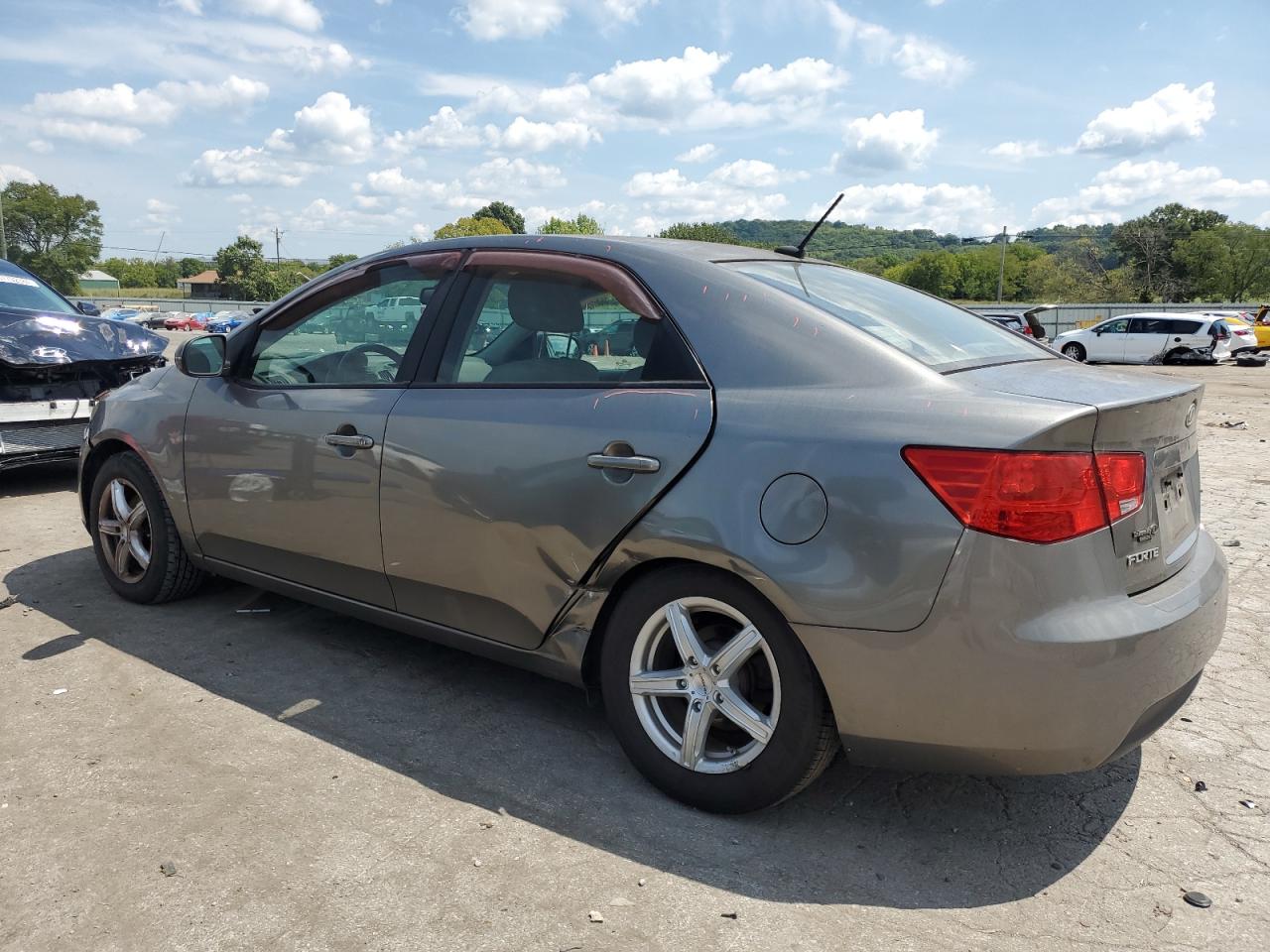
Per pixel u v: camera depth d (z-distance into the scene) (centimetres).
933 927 225
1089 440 227
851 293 308
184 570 425
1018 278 12100
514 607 297
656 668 280
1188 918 231
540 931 220
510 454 290
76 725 319
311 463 344
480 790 283
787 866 248
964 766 237
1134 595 240
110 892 230
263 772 291
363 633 410
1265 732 334
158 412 407
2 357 630
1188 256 8456
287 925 220
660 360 277
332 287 364
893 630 230
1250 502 732
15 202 10000
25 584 468
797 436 245
